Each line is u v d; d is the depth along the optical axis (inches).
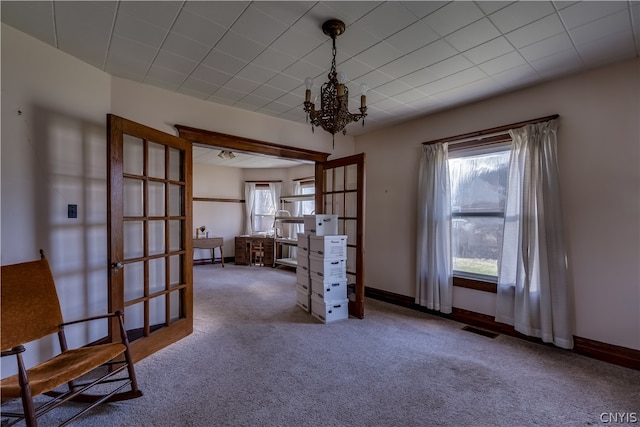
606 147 102.3
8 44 81.9
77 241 99.3
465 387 86.1
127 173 105.0
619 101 100.1
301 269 158.9
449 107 144.3
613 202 100.9
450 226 144.4
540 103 118.0
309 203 290.2
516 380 89.9
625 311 98.4
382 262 177.3
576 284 107.7
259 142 152.6
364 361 101.2
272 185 317.4
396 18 79.2
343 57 99.6
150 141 106.9
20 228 84.6
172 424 69.9
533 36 86.8
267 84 120.0
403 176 167.6
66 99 96.2
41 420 70.8
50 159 92.0
